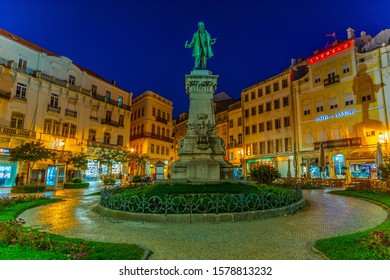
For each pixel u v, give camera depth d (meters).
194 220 7.48
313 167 31.11
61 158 28.48
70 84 32.75
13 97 26.81
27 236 5.10
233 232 6.29
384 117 25.44
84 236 6.09
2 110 25.97
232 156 44.19
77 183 22.67
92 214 9.05
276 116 36.78
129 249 4.77
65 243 4.91
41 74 29.56
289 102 35.00
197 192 9.75
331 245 4.78
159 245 5.34
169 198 8.45
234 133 44.28
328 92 30.59
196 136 13.35
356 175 26.89
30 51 29.41
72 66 33.88
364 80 27.47
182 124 56.81
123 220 7.91
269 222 7.35
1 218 7.73
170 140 49.16
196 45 15.22
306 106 33.06
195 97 14.18
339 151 28.33
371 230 5.74
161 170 30.12
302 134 33.09
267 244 5.31
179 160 12.92
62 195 16.17
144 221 7.68
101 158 32.41
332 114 29.89
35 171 27.45
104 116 37.88
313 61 32.53
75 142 32.81
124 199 8.77
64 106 32.09
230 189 10.09
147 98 45.75
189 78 14.25
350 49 28.84
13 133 25.95
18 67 28.14
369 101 26.80
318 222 7.32
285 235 5.98
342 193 14.39
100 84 37.78
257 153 39.06
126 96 42.06
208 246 5.24
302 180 22.91
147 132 44.56
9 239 5.02
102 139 37.00
